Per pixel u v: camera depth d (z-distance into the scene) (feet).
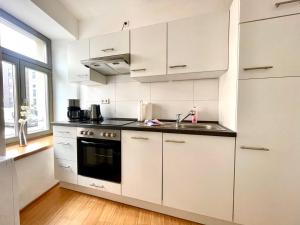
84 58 6.44
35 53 7.14
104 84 7.58
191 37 4.90
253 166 3.77
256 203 3.81
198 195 4.27
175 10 6.09
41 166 5.83
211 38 4.71
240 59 3.71
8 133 5.93
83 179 5.74
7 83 5.85
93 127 5.39
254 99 3.67
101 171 5.41
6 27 5.78
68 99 7.29
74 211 4.96
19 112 6.15
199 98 6.19
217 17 4.65
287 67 3.44
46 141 6.61
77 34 7.53
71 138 5.86
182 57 5.02
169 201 4.57
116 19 6.93
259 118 3.66
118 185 5.16
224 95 5.07
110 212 4.91
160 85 6.71
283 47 3.44
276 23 3.45
